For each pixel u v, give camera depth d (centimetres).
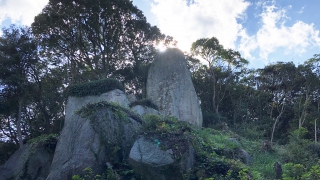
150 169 1271
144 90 3228
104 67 2980
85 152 1459
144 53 3303
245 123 3334
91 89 2253
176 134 1409
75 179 1243
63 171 1441
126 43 3092
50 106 2866
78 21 2862
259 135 2931
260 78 3838
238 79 3906
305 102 3378
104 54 2986
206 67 3869
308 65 3488
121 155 1502
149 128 1434
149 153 1293
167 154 1281
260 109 3744
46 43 2930
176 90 2847
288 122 3641
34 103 2850
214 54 3791
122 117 1609
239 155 1773
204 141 1833
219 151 1711
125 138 1558
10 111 2544
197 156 1420
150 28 3194
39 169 1761
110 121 1553
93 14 2830
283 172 1416
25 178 1733
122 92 2316
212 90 3766
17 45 2550
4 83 2352
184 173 1287
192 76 3828
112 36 2977
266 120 3497
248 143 2277
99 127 1514
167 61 2984
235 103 3688
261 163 1788
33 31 2833
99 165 1441
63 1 2841
